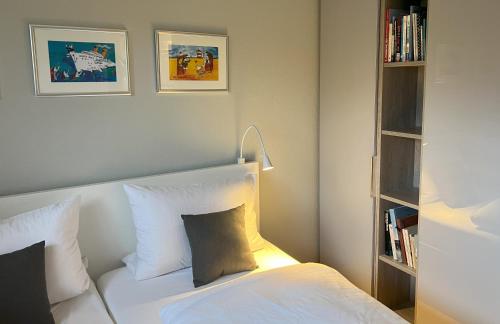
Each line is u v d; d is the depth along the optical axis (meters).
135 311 1.96
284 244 3.16
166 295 2.09
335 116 2.98
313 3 2.98
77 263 2.06
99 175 2.43
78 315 1.93
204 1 2.59
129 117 2.46
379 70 2.61
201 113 2.69
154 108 2.53
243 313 1.72
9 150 2.19
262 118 2.92
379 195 2.71
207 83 2.66
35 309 1.74
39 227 1.97
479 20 2.00
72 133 2.32
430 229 2.37
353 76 2.79
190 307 1.79
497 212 2.03
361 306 1.77
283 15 2.88
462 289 2.24
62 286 1.98
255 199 2.86
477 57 2.03
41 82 2.20
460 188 2.18
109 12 2.32
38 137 2.24
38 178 2.27
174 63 2.53
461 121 2.13
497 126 1.98
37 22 2.16
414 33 2.40
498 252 2.04
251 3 2.75
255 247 2.54
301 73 3.02
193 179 2.62
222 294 1.86
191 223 2.22
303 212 3.21
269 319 1.68
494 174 2.02
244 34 2.76
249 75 2.82
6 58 2.12
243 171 2.79
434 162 2.30
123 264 2.46
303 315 1.70
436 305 2.40
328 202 3.15
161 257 2.24
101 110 2.38
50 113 2.25
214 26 2.65
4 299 1.69
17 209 2.14
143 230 2.28
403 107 2.71
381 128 2.65
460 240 2.21
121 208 2.41
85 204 2.31
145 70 2.47
